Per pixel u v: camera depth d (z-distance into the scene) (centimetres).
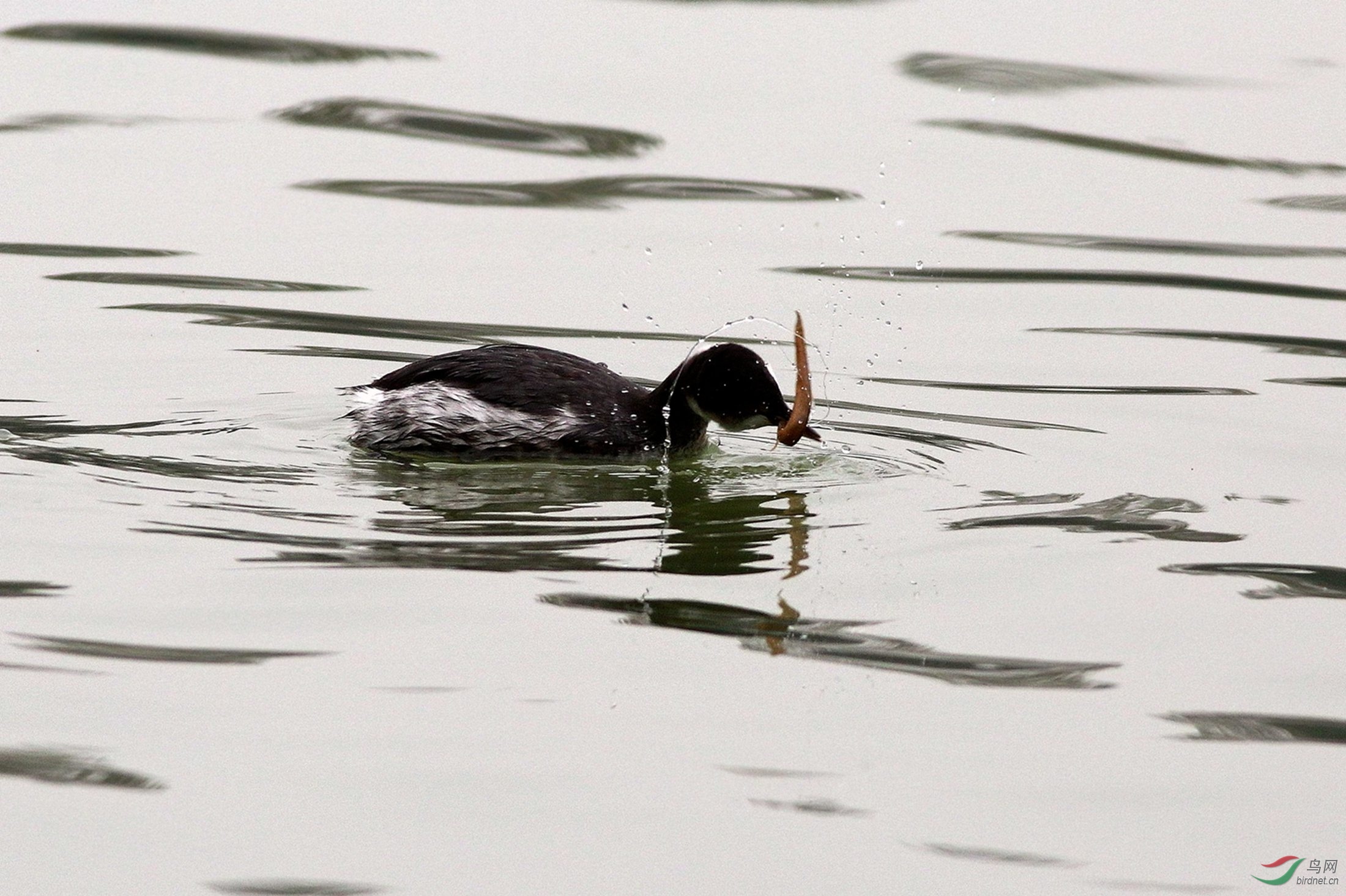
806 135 2312
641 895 775
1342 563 1173
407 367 1407
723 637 1027
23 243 1934
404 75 2453
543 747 893
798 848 815
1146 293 1919
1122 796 871
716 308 1838
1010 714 949
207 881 777
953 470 1374
